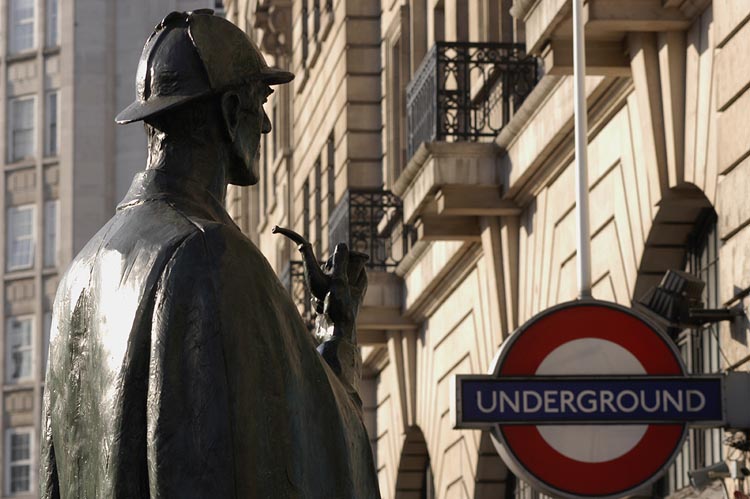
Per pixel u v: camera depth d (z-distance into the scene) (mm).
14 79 78875
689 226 16734
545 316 14109
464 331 25500
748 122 14086
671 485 16922
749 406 13562
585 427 13891
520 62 21906
